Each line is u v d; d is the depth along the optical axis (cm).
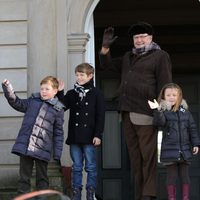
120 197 1555
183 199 947
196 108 1580
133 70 966
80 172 1001
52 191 534
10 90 955
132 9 1579
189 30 1582
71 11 1179
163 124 933
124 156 1567
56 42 1174
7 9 1196
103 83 1594
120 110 971
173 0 1554
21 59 1184
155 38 1585
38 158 945
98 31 1579
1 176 1162
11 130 1173
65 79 1162
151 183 948
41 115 959
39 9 1187
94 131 998
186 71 1586
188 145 951
